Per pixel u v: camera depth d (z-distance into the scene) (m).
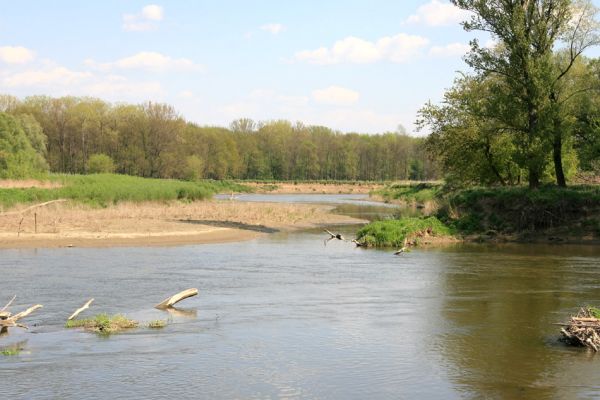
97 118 114.88
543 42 39.56
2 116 80.44
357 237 37.66
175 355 13.94
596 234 37.09
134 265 26.48
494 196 41.25
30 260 27.36
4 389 11.71
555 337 15.50
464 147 46.72
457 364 13.38
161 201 57.25
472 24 40.47
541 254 31.55
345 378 12.49
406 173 164.75
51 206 47.19
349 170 161.88
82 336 15.45
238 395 11.53
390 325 16.70
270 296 20.42
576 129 42.28
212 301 19.59
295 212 56.41
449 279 23.78
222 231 40.47
